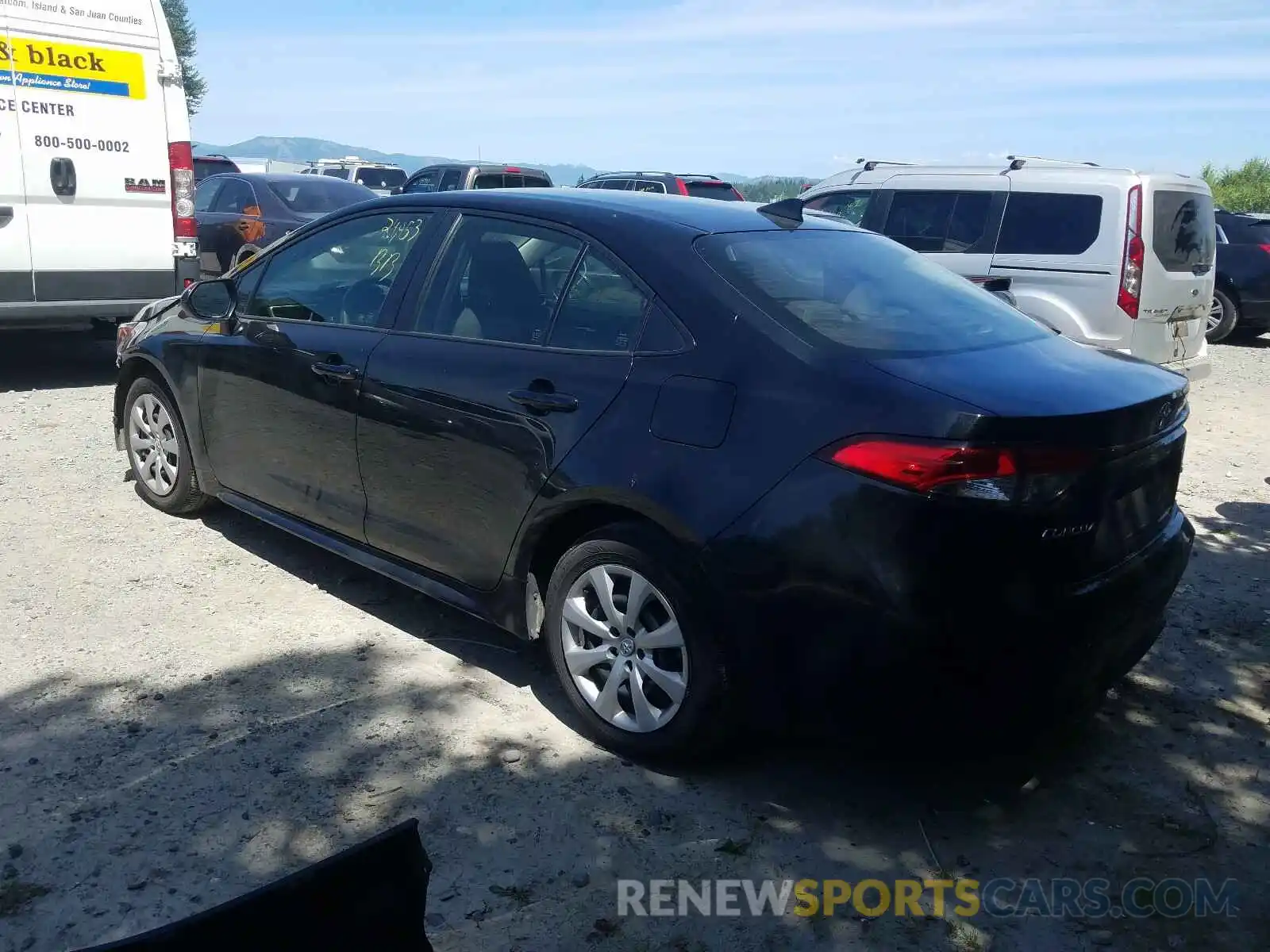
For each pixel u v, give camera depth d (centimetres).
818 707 319
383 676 418
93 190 827
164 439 568
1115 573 329
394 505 430
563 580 375
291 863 308
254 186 1338
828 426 313
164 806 331
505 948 282
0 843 311
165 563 519
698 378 341
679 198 432
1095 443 310
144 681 406
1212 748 391
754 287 353
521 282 401
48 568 507
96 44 814
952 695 304
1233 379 1166
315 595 491
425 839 321
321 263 482
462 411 396
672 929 291
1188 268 891
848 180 1043
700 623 335
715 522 326
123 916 285
